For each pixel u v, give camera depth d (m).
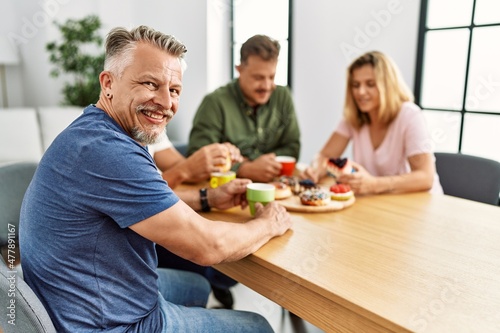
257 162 1.64
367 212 1.28
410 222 1.19
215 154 1.52
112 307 0.86
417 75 2.37
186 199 1.27
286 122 2.05
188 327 0.95
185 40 3.80
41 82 4.74
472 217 1.23
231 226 0.96
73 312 0.84
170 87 0.91
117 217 0.80
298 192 1.44
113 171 0.79
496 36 2.09
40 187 0.82
